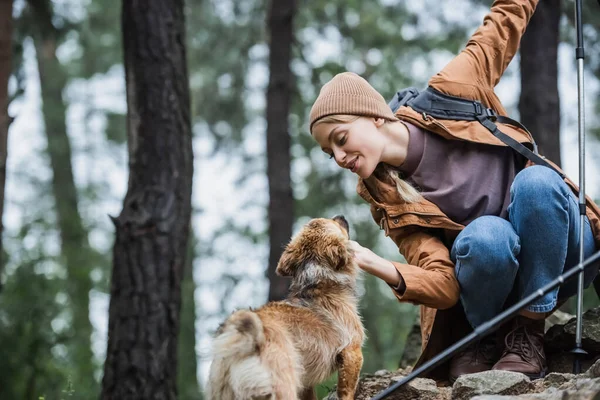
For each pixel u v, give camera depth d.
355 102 5.36
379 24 18.09
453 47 16.75
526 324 5.57
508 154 5.62
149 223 8.65
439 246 5.50
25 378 11.37
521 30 5.96
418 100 5.67
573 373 5.45
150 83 8.99
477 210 5.50
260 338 4.50
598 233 5.54
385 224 5.64
